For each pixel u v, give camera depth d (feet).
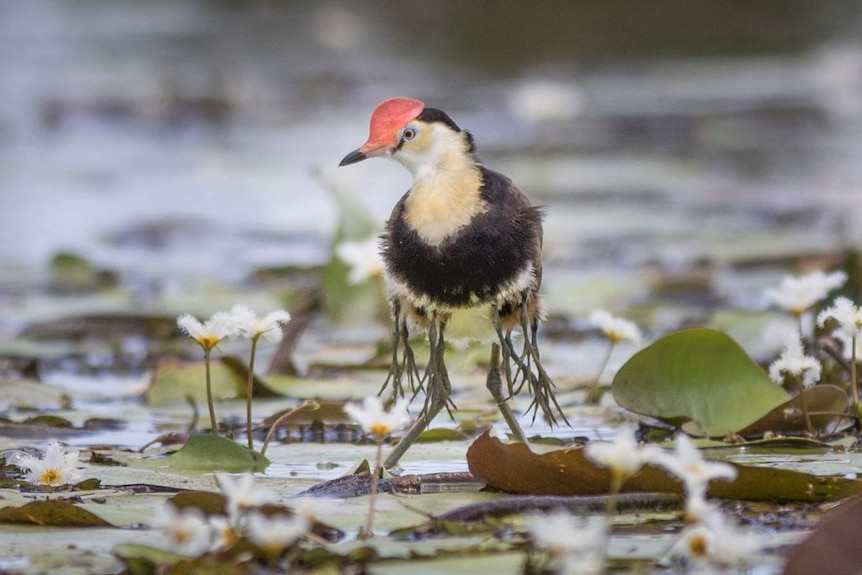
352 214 42.96
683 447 19.19
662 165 74.59
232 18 127.85
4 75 101.19
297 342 38.63
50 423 29.91
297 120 88.33
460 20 119.03
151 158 80.28
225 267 52.54
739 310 41.65
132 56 107.96
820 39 111.55
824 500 21.81
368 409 20.68
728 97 94.43
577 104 88.43
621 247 54.70
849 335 28.27
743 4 115.85
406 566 18.57
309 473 25.00
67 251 53.31
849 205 62.95
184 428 29.68
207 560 18.56
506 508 21.20
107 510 21.86
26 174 75.92
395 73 99.86
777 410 26.71
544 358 37.09
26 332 41.39
